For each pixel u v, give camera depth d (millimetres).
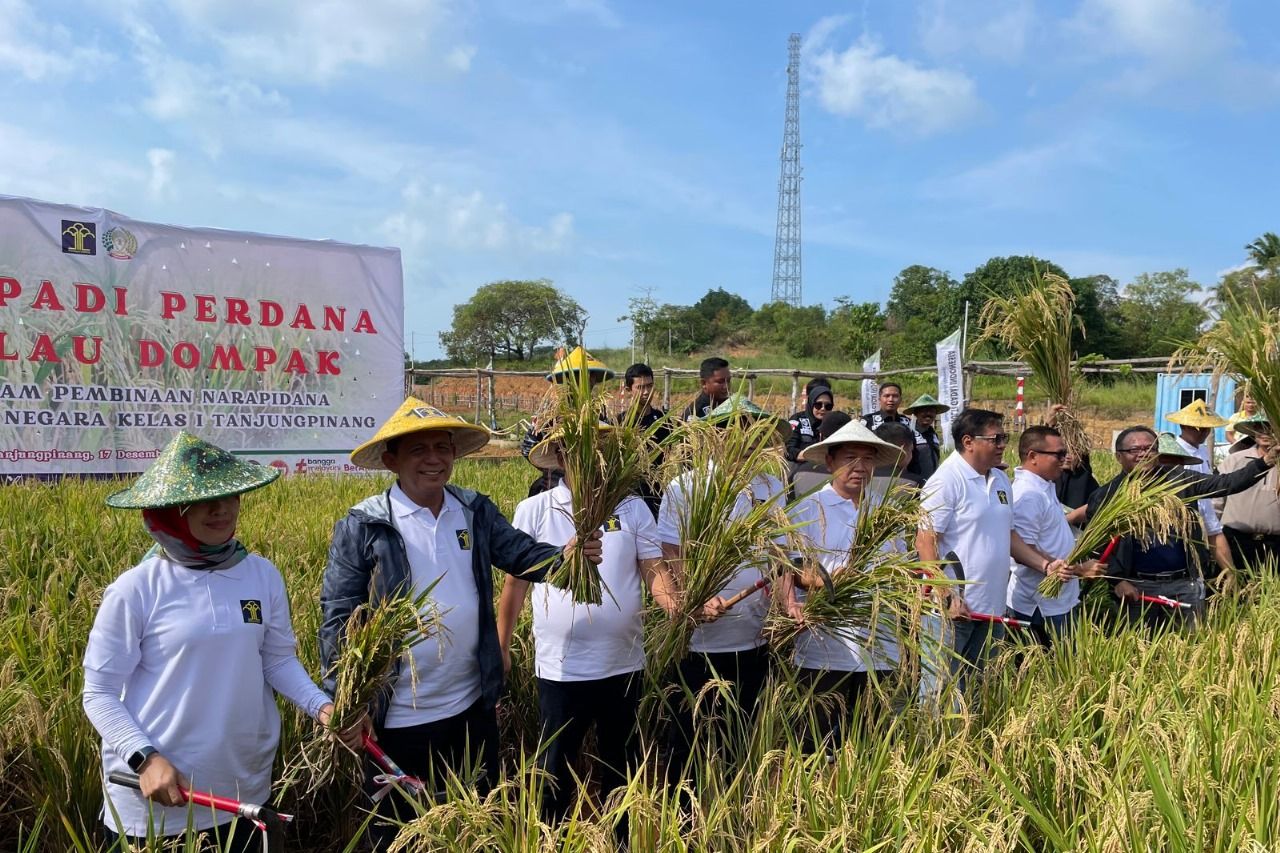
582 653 4441
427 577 3814
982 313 7496
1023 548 5992
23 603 5512
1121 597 6641
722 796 3492
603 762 4605
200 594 3209
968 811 3326
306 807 4449
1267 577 6820
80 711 4066
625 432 3879
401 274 16094
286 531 8031
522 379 34156
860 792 3465
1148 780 3416
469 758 3918
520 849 3088
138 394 13633
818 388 9570
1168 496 5551
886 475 7109
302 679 3471
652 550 4652
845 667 4906
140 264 13617
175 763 3131
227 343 14414
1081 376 7680
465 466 15070
